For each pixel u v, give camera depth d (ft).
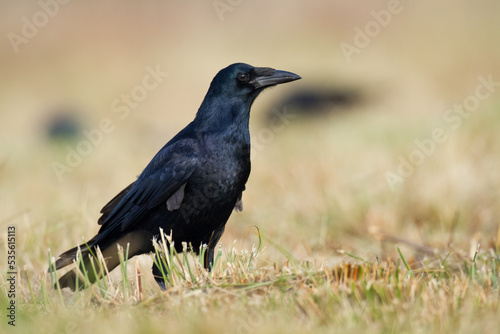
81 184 50.37
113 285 22.95
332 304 17.75
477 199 36.73
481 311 17.30
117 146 71.15
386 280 19.36
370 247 31.96
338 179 42.78
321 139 61.52
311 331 16.28
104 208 26.96
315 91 88.99
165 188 24.91
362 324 16.75
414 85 98.68
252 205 41.52
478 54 109.60
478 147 45.11
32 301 20.94
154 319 17.70
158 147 70.49
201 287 20.58
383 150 51.44
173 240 25.79
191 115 101.19
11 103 115.44
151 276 26.96
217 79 25.71
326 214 36.88
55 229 31.89
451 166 39.58
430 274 21.50
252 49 130.72
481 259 23.29
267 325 16.60
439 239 32.50
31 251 29.22
